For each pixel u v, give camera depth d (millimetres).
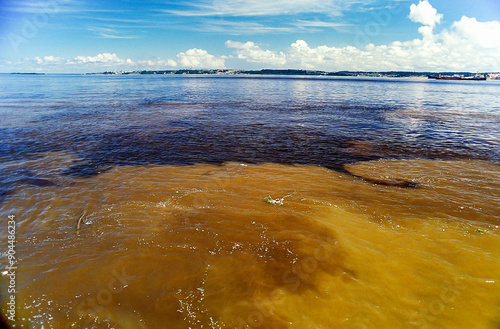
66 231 7434
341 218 8328
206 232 7414
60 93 51188
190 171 12461
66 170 12258
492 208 9039
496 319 4875
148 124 23281
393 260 6418
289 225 7859
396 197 9883
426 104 40594
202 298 5266
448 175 12156
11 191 9922
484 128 22750
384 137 19578
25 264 6129
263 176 11961
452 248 6891
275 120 25984
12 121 23094
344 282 5715
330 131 21453
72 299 5238
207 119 26125
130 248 6699
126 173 12008
